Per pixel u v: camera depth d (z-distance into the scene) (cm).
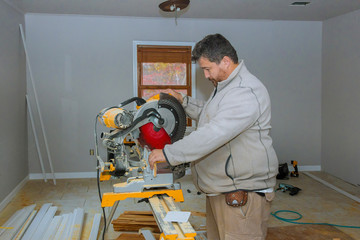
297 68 536
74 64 488
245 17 499
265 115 159
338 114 499
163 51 502
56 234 288
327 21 520
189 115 214
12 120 414
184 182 479
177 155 147
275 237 298
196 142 145
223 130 144
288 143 544
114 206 179
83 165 500
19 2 413
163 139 168
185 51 505
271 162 163
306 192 436
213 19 510
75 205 379
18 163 439
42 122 474
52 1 408
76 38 486
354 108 461
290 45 531
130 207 371
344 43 479
